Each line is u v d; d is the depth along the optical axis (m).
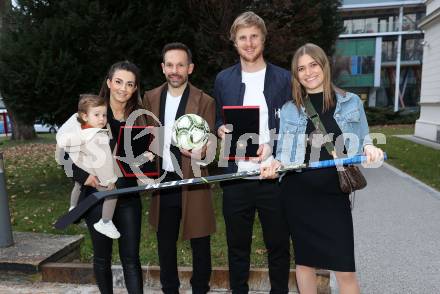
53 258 3.66
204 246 3.04
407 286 3.38
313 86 2.56
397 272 3.64
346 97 2.55
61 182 7.82
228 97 2.88
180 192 2.94
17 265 3.52
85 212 2.50
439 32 13.53
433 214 5.42
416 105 37.62
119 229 2.74
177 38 6.14
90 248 4.27
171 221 2.96
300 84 2.64
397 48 36.31
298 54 2.58
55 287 3.45
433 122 14.00
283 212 2.73
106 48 5.81
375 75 37.06
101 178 2.61
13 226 5.09
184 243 4.25
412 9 36.38
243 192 2.84
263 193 2.81
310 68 2.53
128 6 5.94
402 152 11.09
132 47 5.91
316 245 2.54
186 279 3.43
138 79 2.75
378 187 7.09
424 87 15.18
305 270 2.72
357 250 4.18
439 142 13.23
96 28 5.80
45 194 6.89
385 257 3.98
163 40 6.16
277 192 2.79
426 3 15.07
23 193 6.99
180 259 3.85
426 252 4.09
